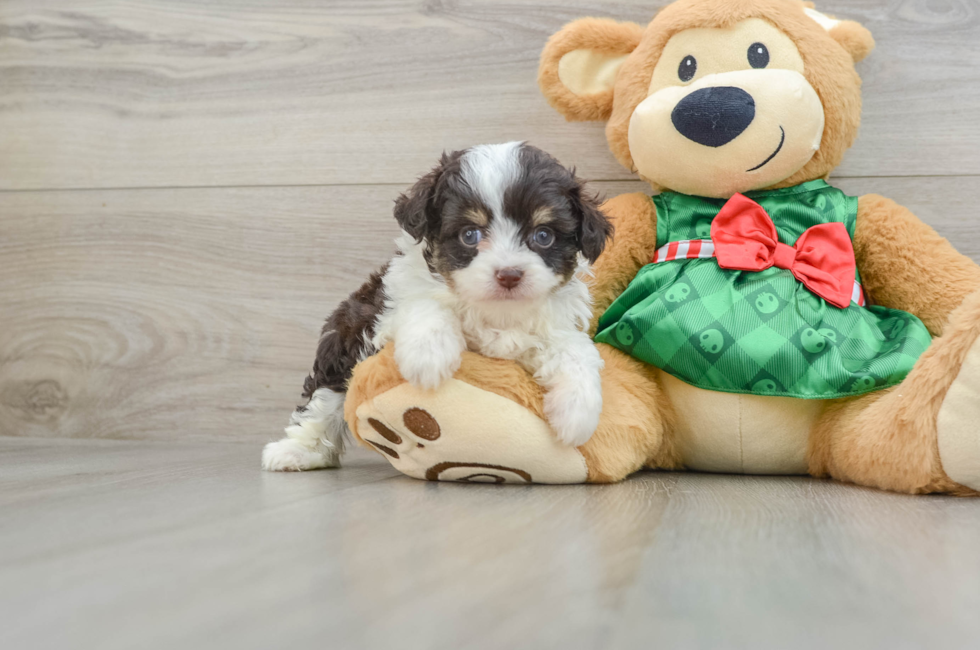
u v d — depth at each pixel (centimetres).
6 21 279
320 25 262
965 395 159
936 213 231
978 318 160
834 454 183
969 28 228
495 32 252
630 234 209
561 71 218
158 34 271
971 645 71
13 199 281
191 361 271
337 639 70
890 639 73
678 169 201
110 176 275
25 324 281
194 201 270
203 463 210
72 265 277
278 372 266
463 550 105
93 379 276
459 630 73
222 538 111
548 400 168
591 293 206
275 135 265
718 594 86
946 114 230
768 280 191
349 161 262
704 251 198
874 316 199
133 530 117
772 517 133
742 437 192
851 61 207
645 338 190
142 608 79
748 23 197
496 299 161
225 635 71
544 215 165
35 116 279
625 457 179
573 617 77
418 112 257
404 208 172
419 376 160
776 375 182
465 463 170
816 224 201
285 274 265
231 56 267
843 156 228
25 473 186
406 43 257
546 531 118
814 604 83
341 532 116
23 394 281
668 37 202
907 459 164
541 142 250
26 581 89
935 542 114
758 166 196
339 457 209
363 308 192
